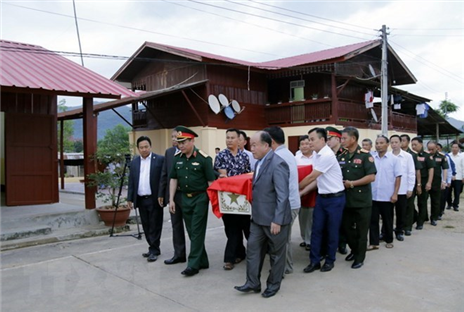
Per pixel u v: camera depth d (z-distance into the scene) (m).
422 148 7.62
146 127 19.44
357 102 19.00
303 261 5.40
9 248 6.35
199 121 16.86
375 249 5.90
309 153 6.00
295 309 3.79
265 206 4.07
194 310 3.84
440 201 8.51
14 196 8.17
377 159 6.00
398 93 21.59
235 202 4.60
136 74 20.05
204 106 16.59
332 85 17.16
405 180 6.46
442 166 8.42
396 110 26.12
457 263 5.15
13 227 7.01
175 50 16.25
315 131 4.80
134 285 4.57
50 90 6.89
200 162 4.89
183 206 5.02
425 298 3.99
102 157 7.77
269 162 4.09
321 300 3.98
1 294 4.37
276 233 3.99
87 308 3.95
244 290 4.17
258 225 4.15
